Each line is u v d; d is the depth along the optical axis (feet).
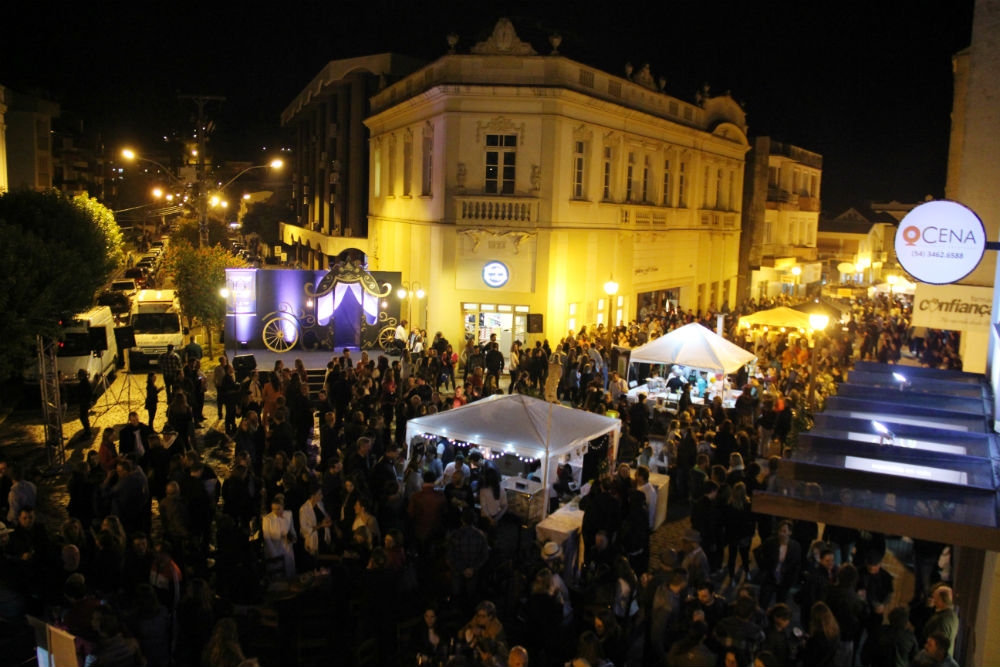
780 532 35.60
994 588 29.86
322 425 50.83
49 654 26.45
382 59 126.62
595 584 33.35
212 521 44.75
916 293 46.16
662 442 58.85
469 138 91.91
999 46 45.44
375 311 87.25
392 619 31.55
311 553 37.42
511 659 24.39
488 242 92.99
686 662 26.37
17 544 34.19
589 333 92.53
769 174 172.14
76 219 91.86
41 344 55.26
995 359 38.99
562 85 89.86
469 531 35.24
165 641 29.78
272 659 31.76
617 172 104.88
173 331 94.07
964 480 29.81
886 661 27.84
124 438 46.88
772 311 87.76
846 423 36.91
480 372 68.90
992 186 46.03
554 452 45.01
